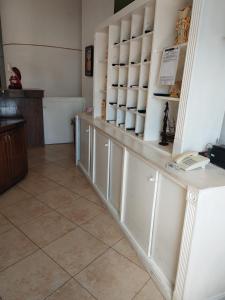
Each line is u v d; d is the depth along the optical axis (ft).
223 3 4.69
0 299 5.01
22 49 17.99
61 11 18.21
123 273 5.75
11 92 14.99
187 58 4.94
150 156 5.70
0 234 7.07
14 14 17.13
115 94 9.73
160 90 6.66
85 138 11.23
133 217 6.61
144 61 6.98
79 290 5.26
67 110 17.29
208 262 4.66
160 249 5.45
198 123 5.37
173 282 5.07
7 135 9.34
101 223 7.76
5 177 9.50
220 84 5.26
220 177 4.55
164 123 6.61
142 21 7.58
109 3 12.22
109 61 9.34
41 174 11.76
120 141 7.09
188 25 5.46
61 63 19.34
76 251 6.45
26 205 8.77
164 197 5.14
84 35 16.37
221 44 4.97
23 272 5.70
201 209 4.12
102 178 9.16
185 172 4.75
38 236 7.04
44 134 16.99
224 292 5.22
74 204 8.95
